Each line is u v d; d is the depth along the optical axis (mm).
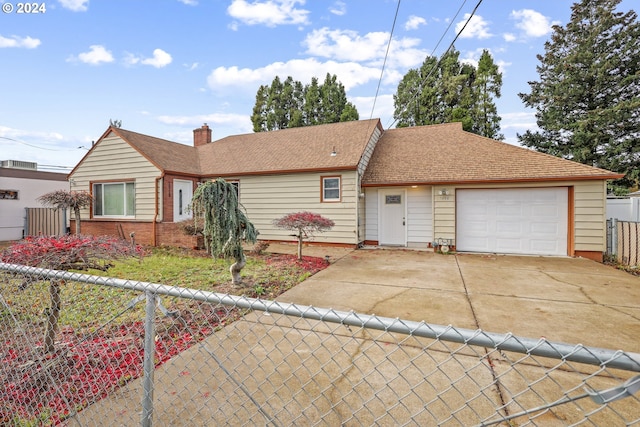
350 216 10047
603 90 16344
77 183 11695
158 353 2816
